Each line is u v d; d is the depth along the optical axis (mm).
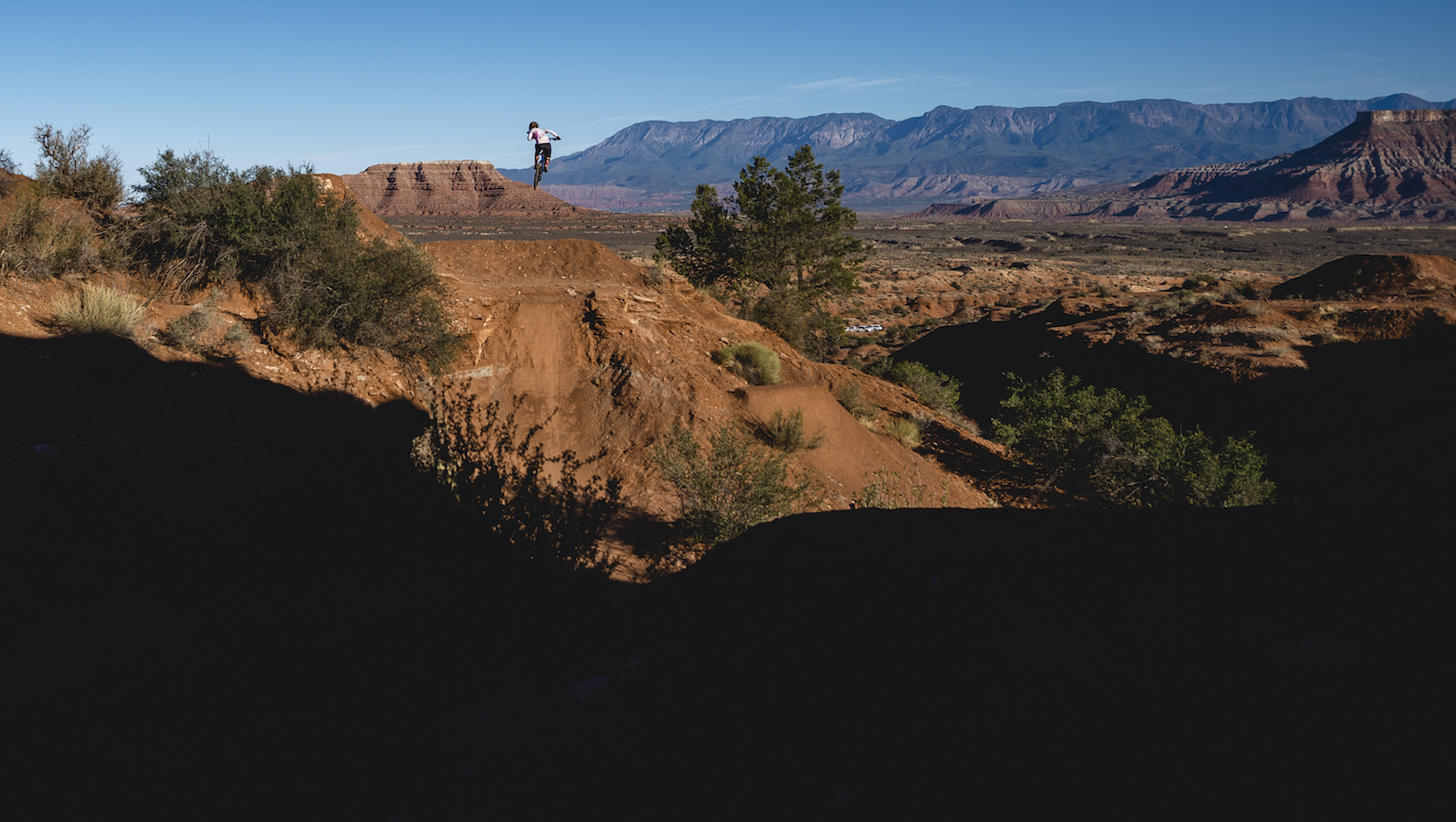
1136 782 1983
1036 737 2258
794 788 2301
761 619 3438
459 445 5984
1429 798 1682
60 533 4941
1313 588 2676
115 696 3777
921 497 13297
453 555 5066
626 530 9617
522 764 2811
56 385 6617
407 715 3768
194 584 4840
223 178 10727
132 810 3076
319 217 10898
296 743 3557
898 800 2146
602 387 12852
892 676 2740
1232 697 2203
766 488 9375
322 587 4738
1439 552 2699
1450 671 2066
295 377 9352
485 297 14031
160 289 9898
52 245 8945
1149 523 3650
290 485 6836
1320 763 1880
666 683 3100
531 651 4449
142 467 6168
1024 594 3111
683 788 2428
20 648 3938
